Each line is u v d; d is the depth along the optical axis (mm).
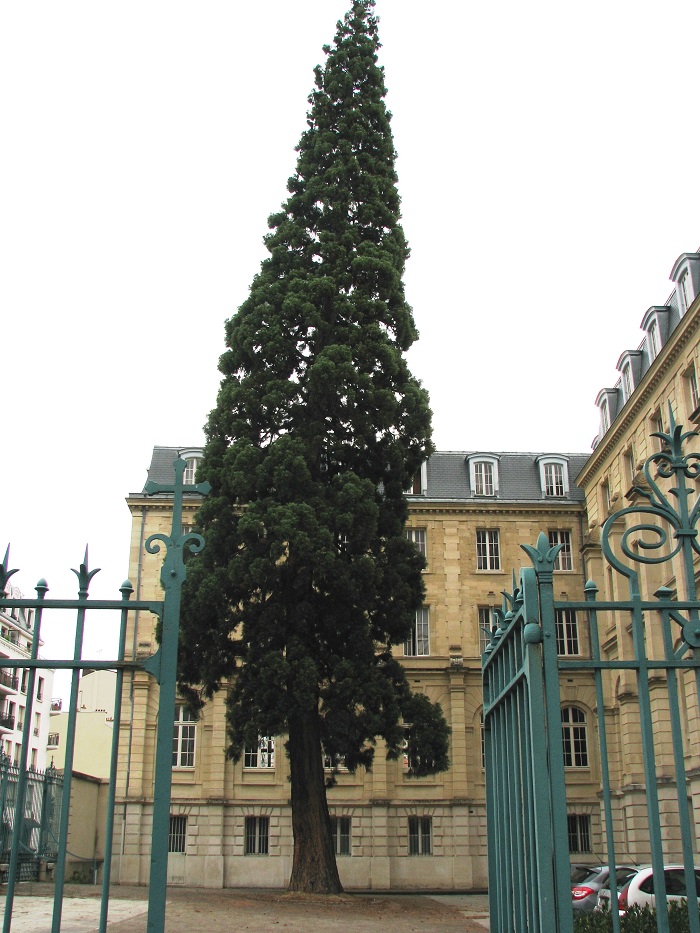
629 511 6121
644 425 32312
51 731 66062
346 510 24203
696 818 26250
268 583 23781
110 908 16641
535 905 5754
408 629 25016
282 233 28172
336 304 26375
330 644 23984
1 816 19609
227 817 35438
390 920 18234
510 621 6590
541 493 40938
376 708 22906
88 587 6375
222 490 25141
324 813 22938
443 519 40031
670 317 32938
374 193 28797
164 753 6090
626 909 8562
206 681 24594
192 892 24547
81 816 35156
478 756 36844
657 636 29797
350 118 29875
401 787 36250
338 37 31656
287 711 22453
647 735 5594
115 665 6180
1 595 6227
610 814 5539
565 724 36875
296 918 17719
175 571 6426
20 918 14320
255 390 25875
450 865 35219
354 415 25453
